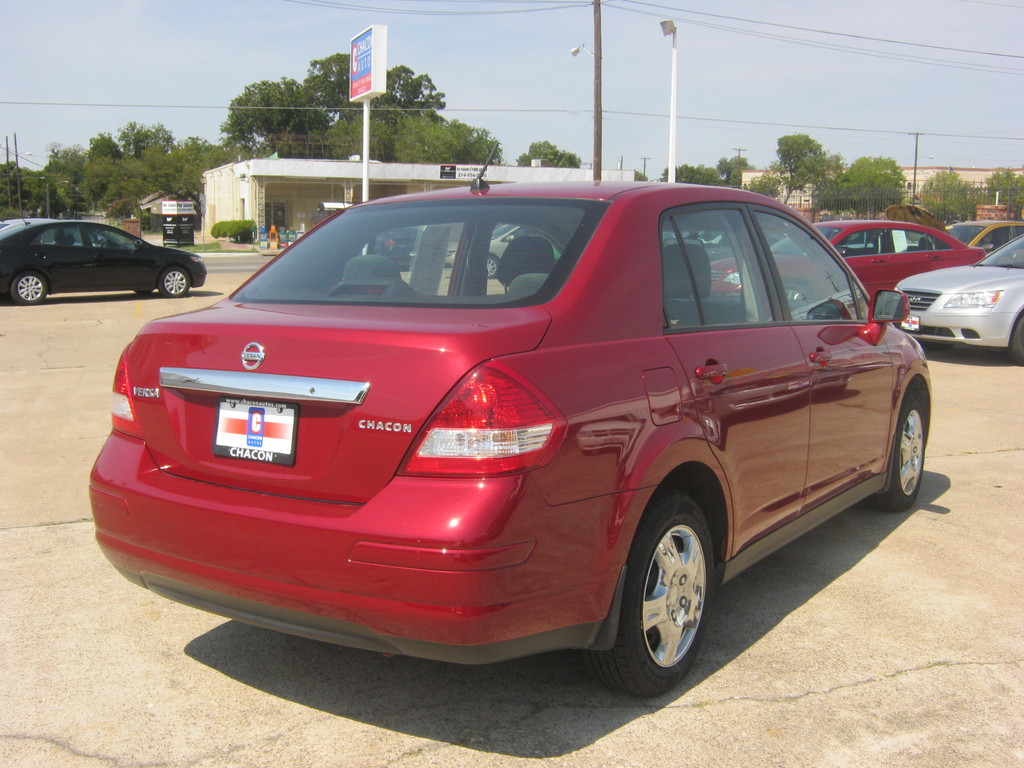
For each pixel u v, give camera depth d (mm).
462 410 2455
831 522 5172
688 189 3633
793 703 3133
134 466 2984
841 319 4430
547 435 2539
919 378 5191
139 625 3709
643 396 2893
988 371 10516
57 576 4164
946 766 2771
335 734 2912
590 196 3365
